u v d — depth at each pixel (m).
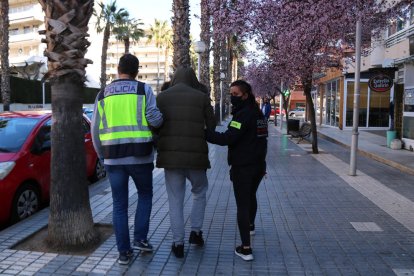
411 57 14.02
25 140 6.70
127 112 4.31
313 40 12.20
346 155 14.15
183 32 15.09
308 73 13.48
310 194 7.94
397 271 4.30
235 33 13.16
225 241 5.19
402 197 7.74
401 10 13.14
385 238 5.35
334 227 5.82
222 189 8.37
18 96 26.23
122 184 4.40
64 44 4.60
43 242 4.94
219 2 13.04
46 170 6.91
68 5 4.60
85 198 4.88
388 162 12.09
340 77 25.56
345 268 4.38
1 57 22.50
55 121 4.75
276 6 11.64
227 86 46.81
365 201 7.39
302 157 13.44
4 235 5.13
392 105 16.41
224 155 13.84
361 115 24.95
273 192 8.10
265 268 4.38
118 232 4.38
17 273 4.16
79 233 4.78
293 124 20.81
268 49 14.54
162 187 8.38
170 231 5.52
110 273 4.20
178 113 4.53
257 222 6.05
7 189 5.92
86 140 8.85
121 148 4.29
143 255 4.68
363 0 9.90
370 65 18.41
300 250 4.91
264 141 4.73
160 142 4.57
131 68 4.51
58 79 4.68
